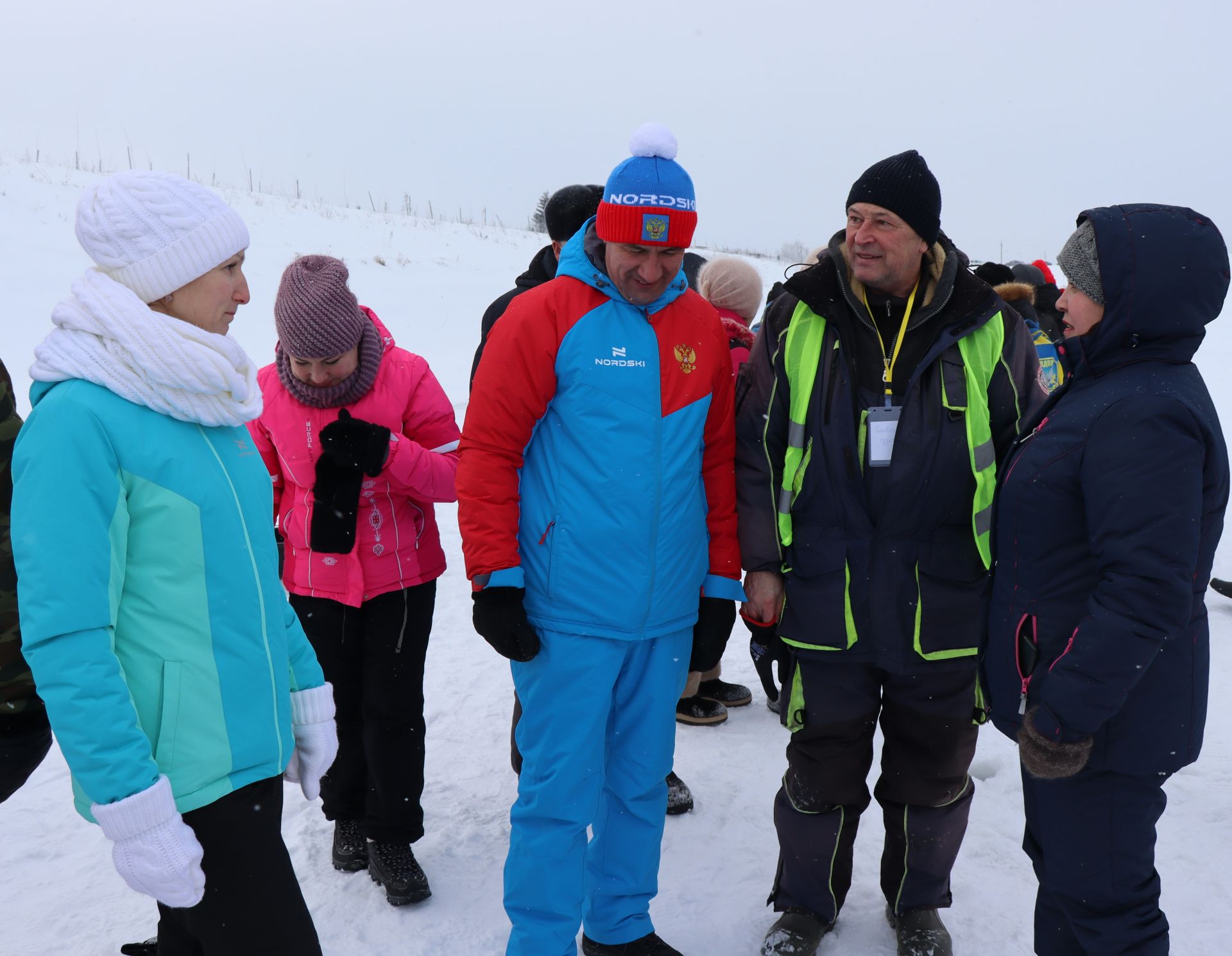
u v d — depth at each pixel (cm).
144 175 187
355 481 279
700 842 331
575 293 246
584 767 250
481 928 287
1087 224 207
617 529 244
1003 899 297
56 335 181
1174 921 282
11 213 1781
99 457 174
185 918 193
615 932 267
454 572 613
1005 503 222
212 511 187
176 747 181
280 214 2578
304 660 217
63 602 166
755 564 263
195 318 192
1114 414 198
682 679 263
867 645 256
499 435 243
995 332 251
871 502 252
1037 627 216
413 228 2839
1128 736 207
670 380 250
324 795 312
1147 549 192
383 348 299
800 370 254
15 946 270
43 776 365
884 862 281
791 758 272
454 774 377
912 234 237
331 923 288
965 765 265
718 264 376
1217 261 200
